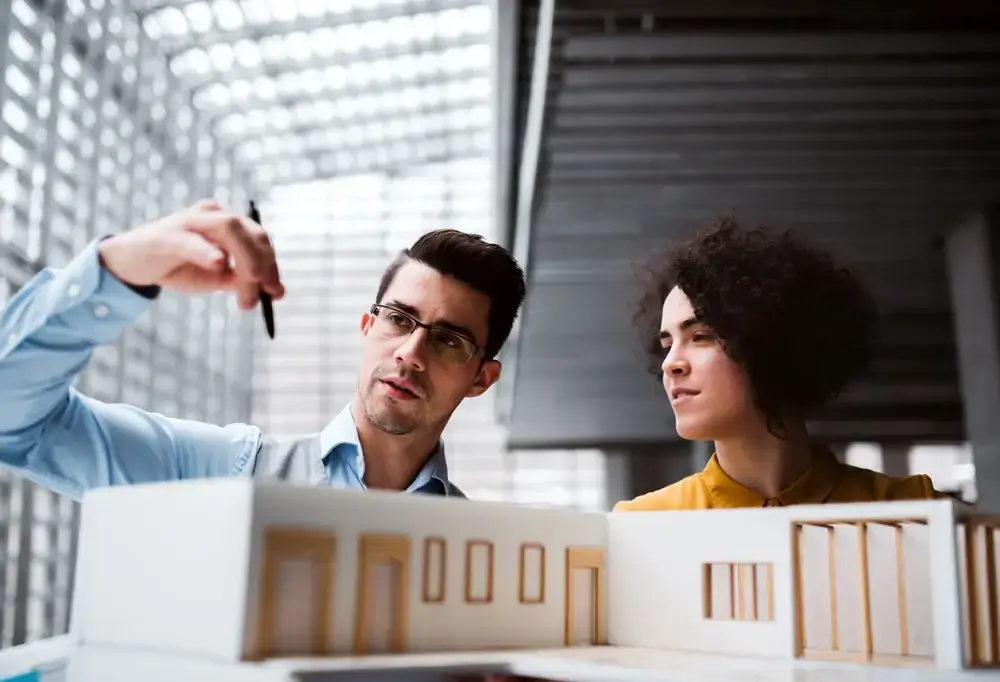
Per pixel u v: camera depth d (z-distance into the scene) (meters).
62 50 6.23
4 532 5.53
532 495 12.13
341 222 11.77
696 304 1.09
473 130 11.01
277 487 0.63
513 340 6.65
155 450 1.13
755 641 0.77
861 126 3.59
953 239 4.71
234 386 10.49
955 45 3.00
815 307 1.11
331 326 11.55
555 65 3.11
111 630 0.70
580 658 0.71
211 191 9.66
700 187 4.18
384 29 8.64
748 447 1.10
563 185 4.12
